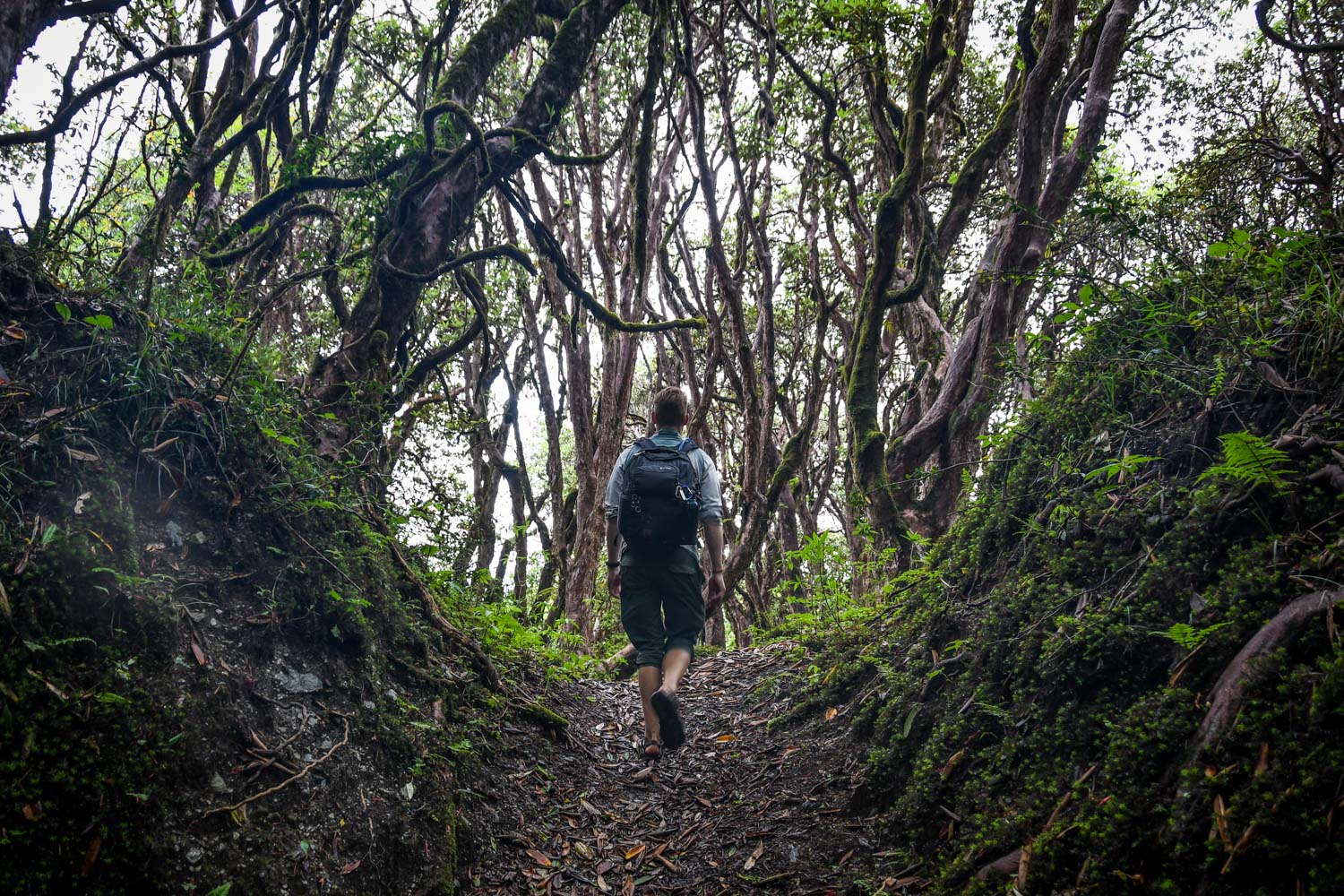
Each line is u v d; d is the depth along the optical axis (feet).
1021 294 20.62
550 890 9.87
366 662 10.41
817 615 17.75
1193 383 9.98
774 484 28.45
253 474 10.43
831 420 53.36
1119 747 7.21
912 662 11.91
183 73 19.22
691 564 12.73
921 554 18.29
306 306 27.07
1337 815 5.16
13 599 7.17
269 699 8.84
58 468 8.38
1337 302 8.47
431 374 20.22
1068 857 6.88
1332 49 12.37
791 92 31.27
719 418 54.34
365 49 26.76
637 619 12.72
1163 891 5.92
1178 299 10.90
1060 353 12.84
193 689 8.07
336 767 8.89
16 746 6.55
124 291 10.30
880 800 10.39
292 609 9.73
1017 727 8.87
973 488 13.98
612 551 13.23
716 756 13.64
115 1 11.32
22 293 9.45
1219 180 22.50
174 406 9.77
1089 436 11.20
